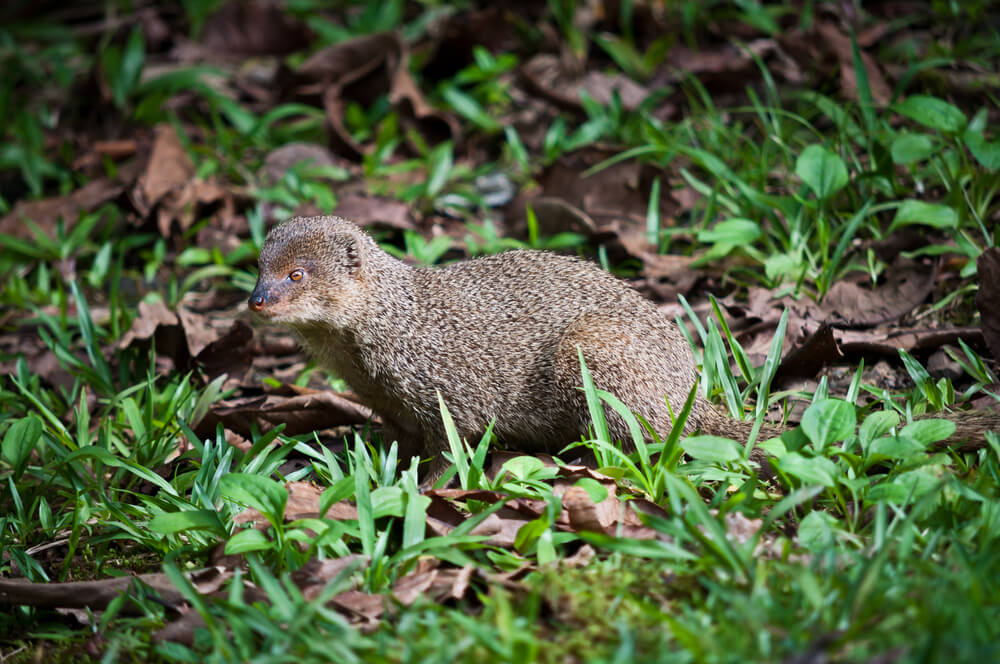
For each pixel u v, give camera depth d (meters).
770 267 10.44
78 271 13.67
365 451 7.71
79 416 9.08
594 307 8.81
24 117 16.41
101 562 7.34
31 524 8.12
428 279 9.29
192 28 19.03
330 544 6.52
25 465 8.25
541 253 9.45
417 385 9.02
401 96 15.33
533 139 15.05
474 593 6.19
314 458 8.82
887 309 10.11
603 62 16.44
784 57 15.24
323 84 15.88
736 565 5.66
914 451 6.50
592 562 6.25
